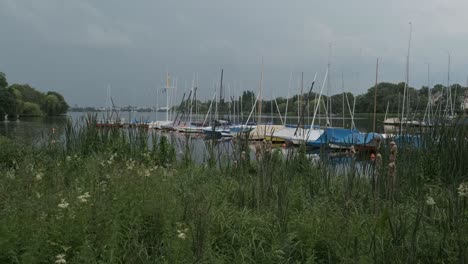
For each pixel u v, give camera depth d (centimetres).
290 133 2950
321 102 3250
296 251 506
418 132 898
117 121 1372
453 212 514
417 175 759
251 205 667
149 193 601
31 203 496
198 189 724
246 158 900
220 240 524
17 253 413
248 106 5009
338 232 512
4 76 9338
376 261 427
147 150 1191
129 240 475
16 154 1077
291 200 668
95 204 493
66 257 420
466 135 790
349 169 788
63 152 1116
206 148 1165
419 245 473
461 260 418
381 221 461
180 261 426
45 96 11412
